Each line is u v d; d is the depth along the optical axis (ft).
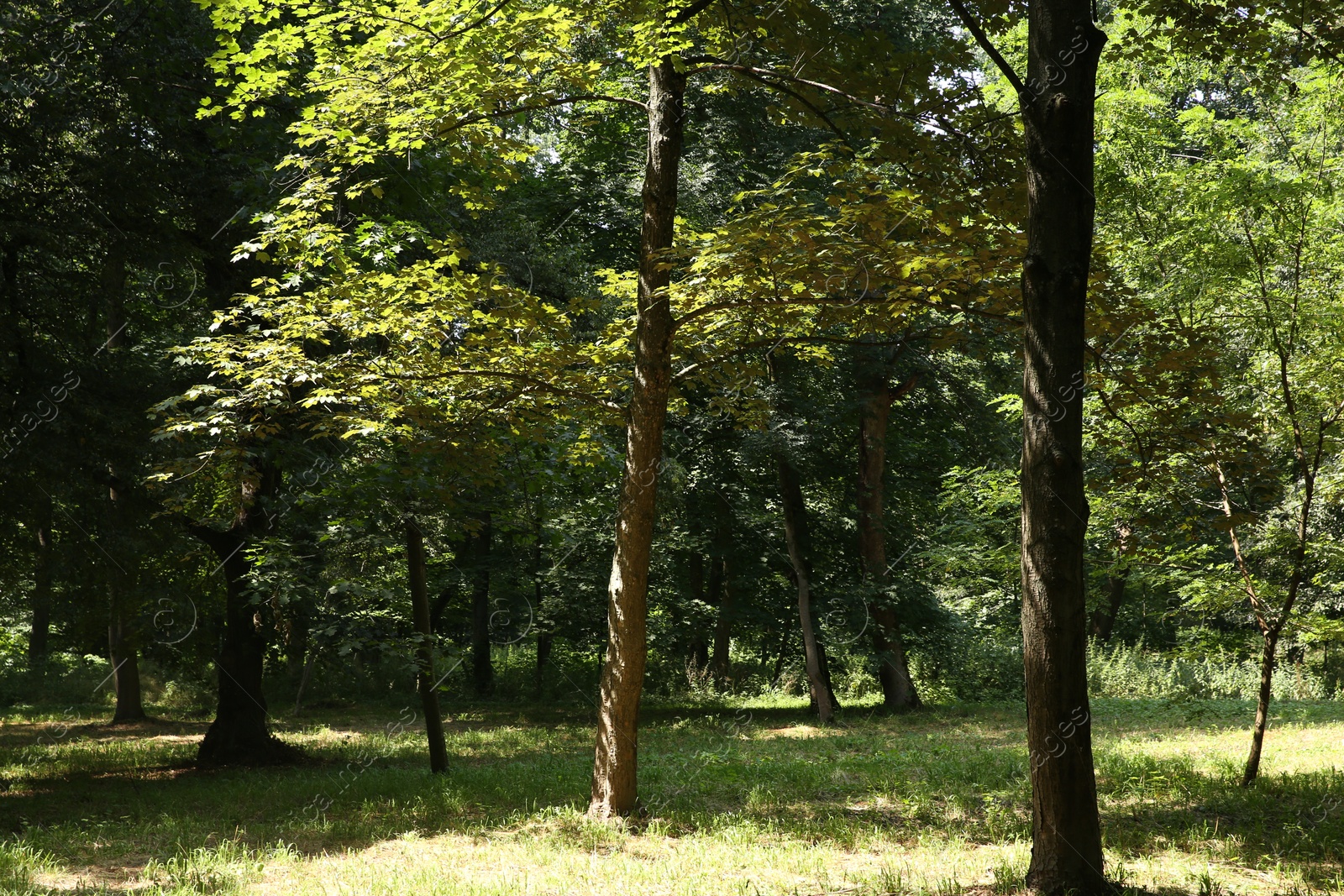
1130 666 88.48
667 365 30.91
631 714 30.81
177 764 52.80
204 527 49.14
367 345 39.81
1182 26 27.25
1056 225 20.56
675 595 84.43
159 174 44.42
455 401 34.65
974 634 89.92
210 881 23.98
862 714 80.89
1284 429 33.37
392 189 44.83
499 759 53.21
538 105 31.65
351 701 93.40
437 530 45.91
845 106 32.12
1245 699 73.51
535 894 22.03
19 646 103.35
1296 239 31.94
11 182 40.86
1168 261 34.19
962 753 46.24
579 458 39.01
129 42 42.80
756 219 25.86
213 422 31.22
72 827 32.91
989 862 23.89
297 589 42.06
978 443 79.46
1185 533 34.94
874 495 81.51
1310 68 32.19
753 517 83.51
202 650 52.29
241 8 26.50
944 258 24.49
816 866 24.03
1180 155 37.27
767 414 39.32
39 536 45.57
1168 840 25.17
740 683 103.60
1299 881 21.21
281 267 47.11
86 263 44.57
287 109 43.75
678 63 31.58
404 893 22.44
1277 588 32.71
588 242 79.97
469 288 31.63
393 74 29.09
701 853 25.79
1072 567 20.26
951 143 30.25
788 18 30.86
